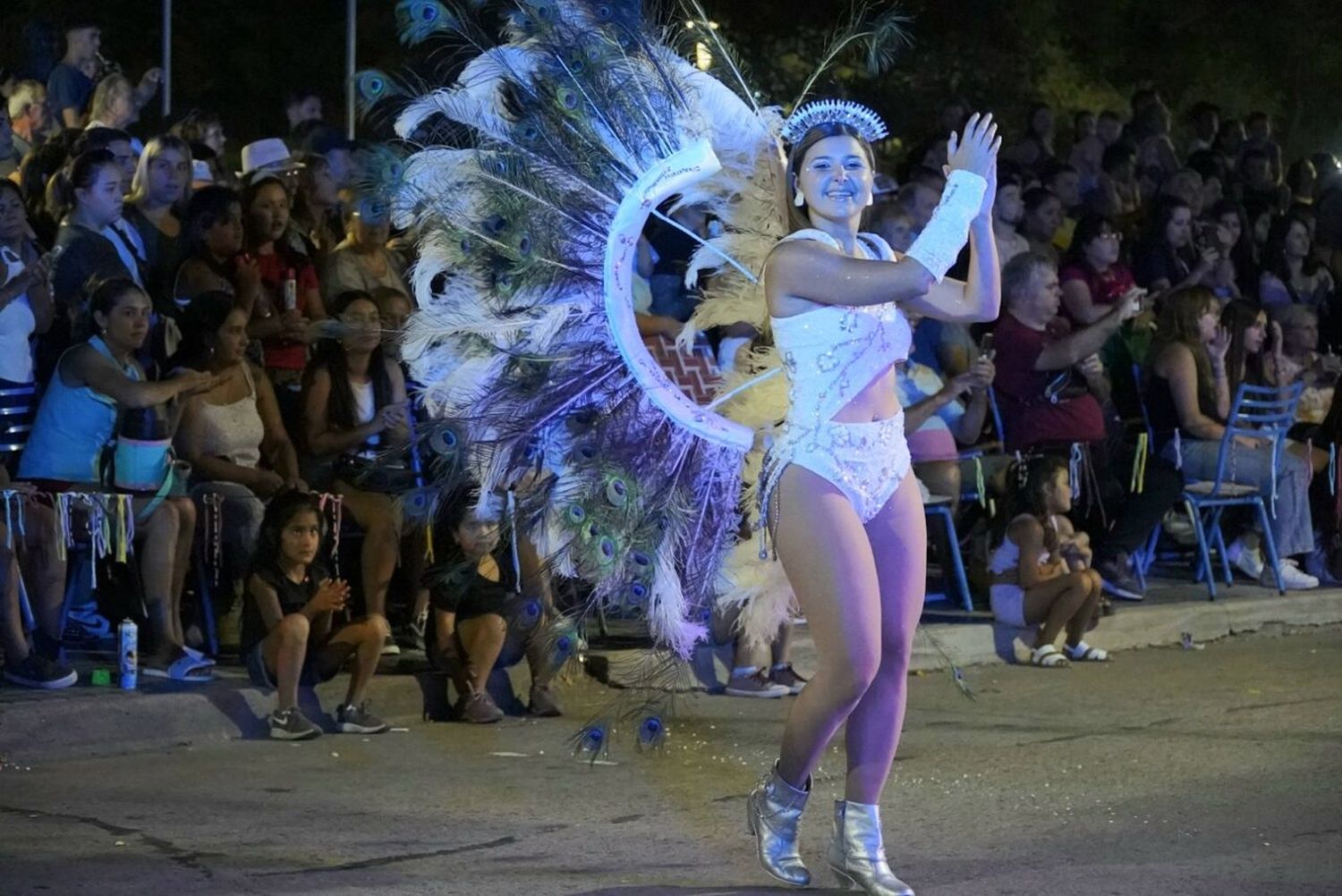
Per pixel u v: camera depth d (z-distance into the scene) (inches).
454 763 322.0
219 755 326.0
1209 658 447.8
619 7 255.8
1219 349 496.4
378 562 358.6
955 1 939.3
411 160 258.1
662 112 254.8
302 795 297.3
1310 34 1085.1
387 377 379.2
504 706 367.2
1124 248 607.8
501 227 255.3
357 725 343.6
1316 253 650.8
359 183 262.1
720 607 266.4
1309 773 319.9
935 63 920.3
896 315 238.7
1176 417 489.7
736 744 340.5
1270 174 743.7
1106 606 459.2
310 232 447.5
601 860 261.7
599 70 253.9
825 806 296.0
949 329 456.4
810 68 847.1
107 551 347.3
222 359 371.9
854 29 283.4
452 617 354.0
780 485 234.1
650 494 252.1
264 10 835.4
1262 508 496.4
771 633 271.7
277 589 342.0
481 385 258.1
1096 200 632.4
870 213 454.6
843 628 230.8
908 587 238.8
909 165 561.0
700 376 362.6
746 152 258.5
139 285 366.3
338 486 368.5
